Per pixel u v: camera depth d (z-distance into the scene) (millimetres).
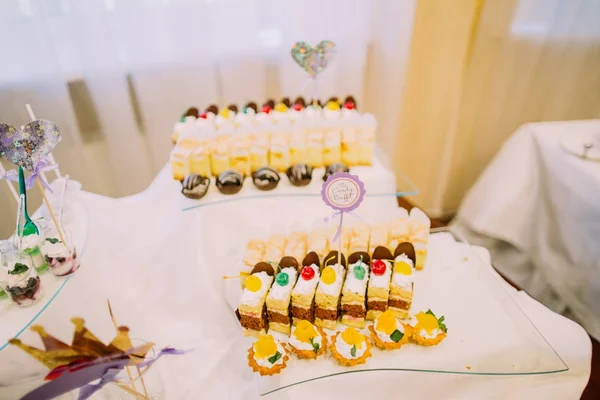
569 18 996
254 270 576
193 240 663
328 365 497
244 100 1054
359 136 717
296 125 742
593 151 793
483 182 964
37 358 363
